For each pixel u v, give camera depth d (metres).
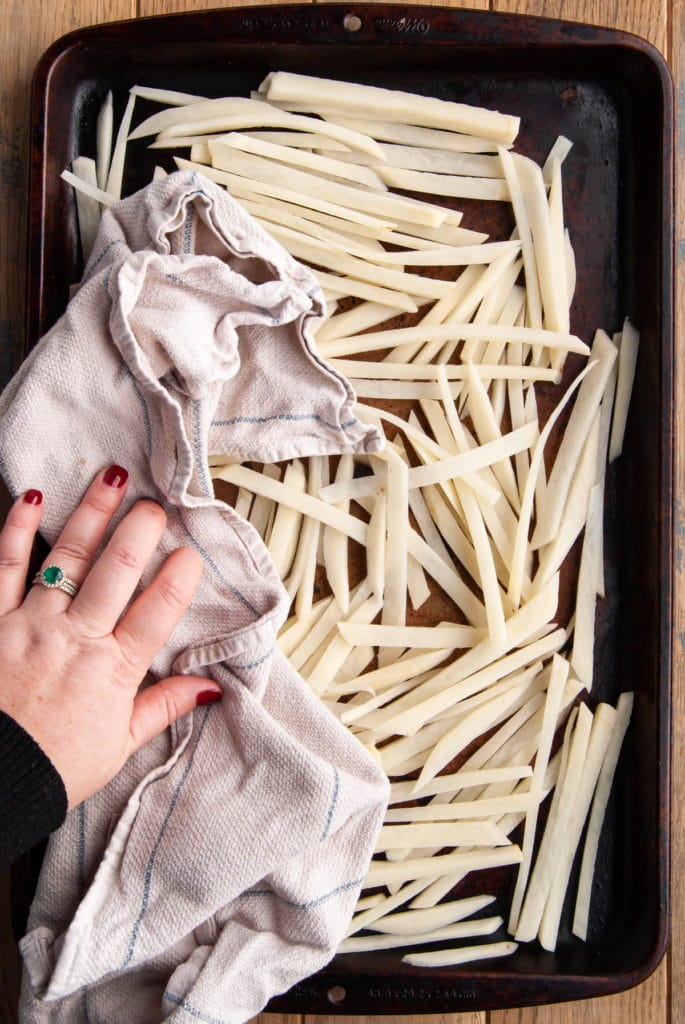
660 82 0.73
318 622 0.74
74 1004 0.67
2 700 0.60
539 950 0.76
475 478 0.73
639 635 0.76
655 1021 0.81
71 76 0.74
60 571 0.64
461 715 0.75
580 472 0.76
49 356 0.64
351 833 0.68
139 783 0.66
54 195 0.73
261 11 0.71
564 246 0.76
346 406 0.70
